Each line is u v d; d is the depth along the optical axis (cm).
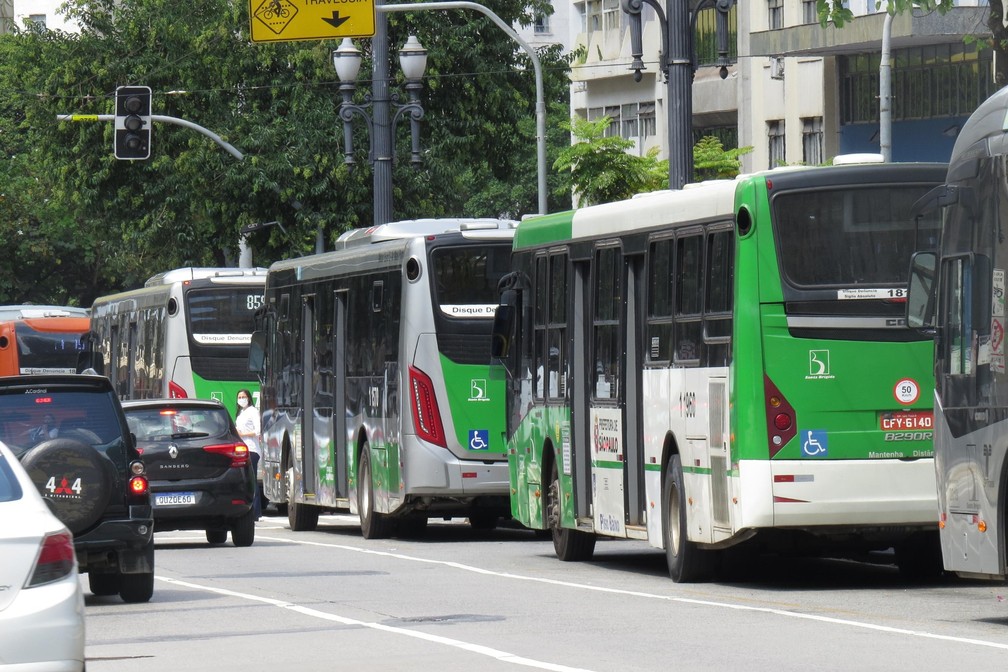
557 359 3925
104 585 3409
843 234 3030
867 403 3005
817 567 3697
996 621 2591
